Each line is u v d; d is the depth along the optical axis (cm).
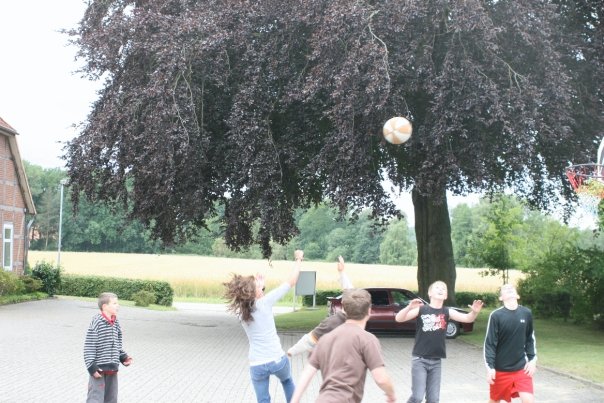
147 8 2155
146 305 4081
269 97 2016
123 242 11256
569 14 2072
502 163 2064
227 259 8444
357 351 538
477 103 1761
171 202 2045
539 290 2786
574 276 2522
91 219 11081
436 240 2514
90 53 2116
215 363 1520
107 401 811
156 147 1900
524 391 830
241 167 1975
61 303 3600
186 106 1928
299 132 2077
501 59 1838
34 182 12294
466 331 2219
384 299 2284
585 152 2014
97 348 792
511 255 3341
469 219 10688
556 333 2325
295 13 1952
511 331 834
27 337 1962
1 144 3775
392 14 1830
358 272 6844
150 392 1143
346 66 1786
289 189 2255
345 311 559
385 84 1744
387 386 534
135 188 2138
